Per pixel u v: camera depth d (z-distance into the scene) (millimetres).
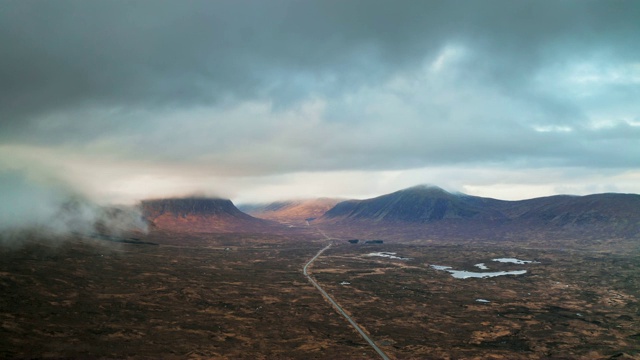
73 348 130625
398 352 146125
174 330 157750
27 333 138000
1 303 163750
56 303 173125
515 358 142250
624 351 149375
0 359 117062
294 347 148250
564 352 148625
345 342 155750
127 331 151500
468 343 157750
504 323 184500
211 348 142250
